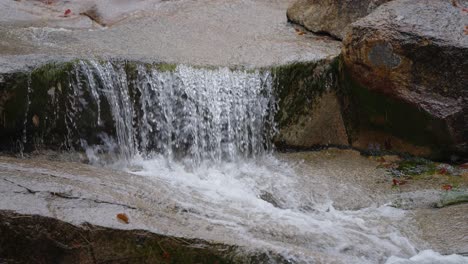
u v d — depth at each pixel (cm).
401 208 541
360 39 587
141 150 598
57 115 580
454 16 587
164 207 500
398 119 592
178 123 597
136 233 465
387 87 584
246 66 603
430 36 566
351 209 541
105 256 466
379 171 582
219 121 597
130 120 593
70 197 481
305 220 523
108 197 487
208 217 501
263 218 516
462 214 530
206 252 465
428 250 501
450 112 567
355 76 598
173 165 591
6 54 596
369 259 495
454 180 563
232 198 543
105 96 587
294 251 468
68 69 579
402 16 585
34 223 466
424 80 573
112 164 586
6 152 572
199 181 567
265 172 585
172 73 594
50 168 520
